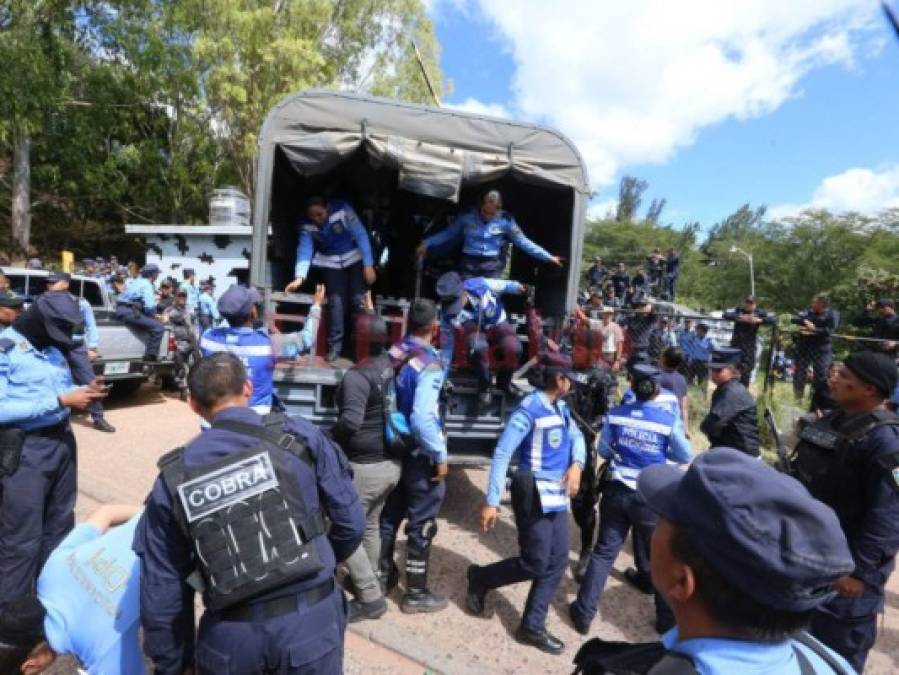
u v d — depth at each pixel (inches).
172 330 327.9
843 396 96.8
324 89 166.7
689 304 1766.7
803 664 35.7
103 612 66.0
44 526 112.3
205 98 802.2
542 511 117.1
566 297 190.5
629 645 38.5
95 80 752.3
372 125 168.4
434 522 132.4
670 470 39.5
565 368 122.0
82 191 901.2
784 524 30.4
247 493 61.9
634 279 906.7
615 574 160.2
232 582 59.3
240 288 133.3
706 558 32.6
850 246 1499.8
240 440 65.6
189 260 570.3
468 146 175.0
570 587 153.1
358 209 229.0
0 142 764.6
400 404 127.2
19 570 103.7
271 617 61.7
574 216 185.8
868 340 325.7
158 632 61.9
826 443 97.3
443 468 125.6
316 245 189.3
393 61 841.5
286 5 765.3
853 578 90.2
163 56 757.3
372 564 129.7
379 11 808.3
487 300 173.0
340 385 124.6
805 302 1565.0
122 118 852.6
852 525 93.1
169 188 909.8
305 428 71.9
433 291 245.9
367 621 123.3
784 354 431.5
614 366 362.3
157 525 61.5
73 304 109.3
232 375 72.2
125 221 1008.2
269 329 165.6
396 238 261.0
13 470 102.9
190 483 60.7
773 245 1706.4
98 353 265.6
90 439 237.5
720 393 160.7
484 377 166.6
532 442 120.6
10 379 102.9
